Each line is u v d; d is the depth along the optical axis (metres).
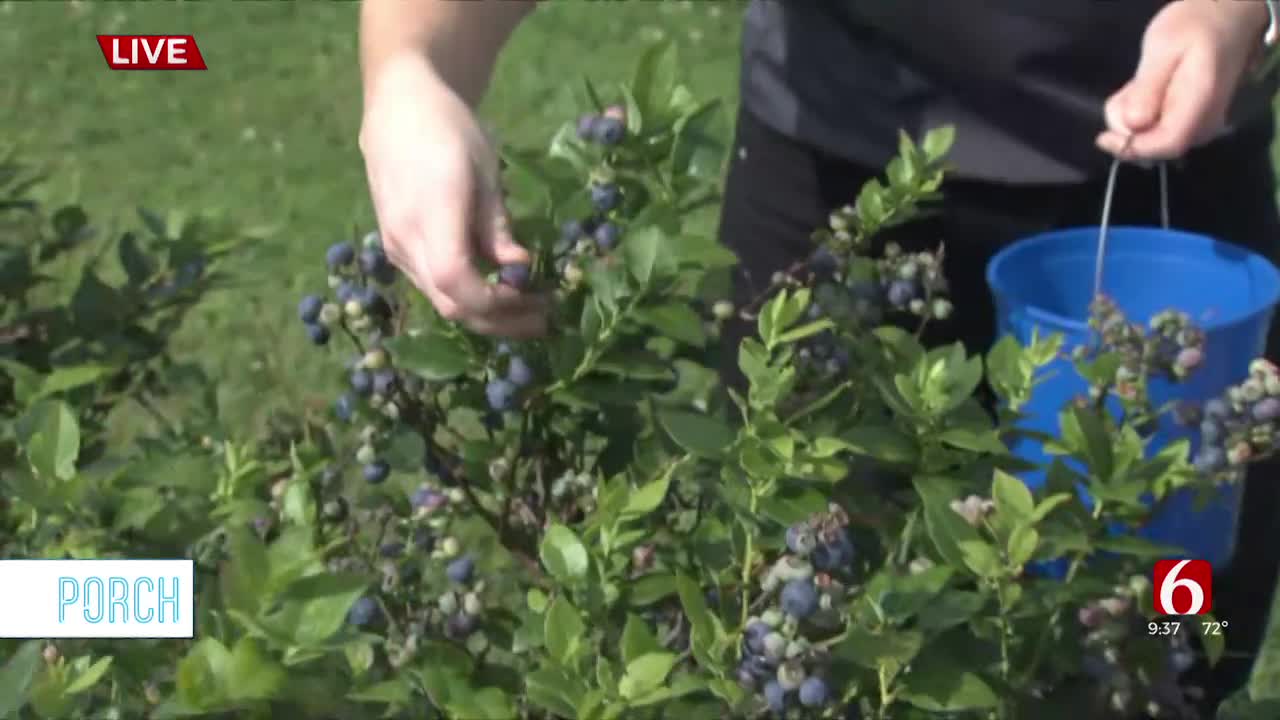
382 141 1.41
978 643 1.36
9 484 1.42
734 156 2.08
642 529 1.44
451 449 1.71
